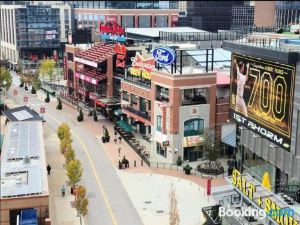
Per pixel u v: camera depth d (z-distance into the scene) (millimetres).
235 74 79188
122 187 85812
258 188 61906
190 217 73125
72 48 162375
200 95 100688
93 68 148500
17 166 76188
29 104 156125
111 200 80000
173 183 87688
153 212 75562
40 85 178500
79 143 113562
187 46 126875
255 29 156375
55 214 74125
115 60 139375
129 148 110188
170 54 97625
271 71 67625
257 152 73750
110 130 125938
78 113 142625
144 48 136625
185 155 100375
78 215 73062
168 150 99375
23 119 115562
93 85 147875
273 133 68125
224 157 101500
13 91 176375
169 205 77625
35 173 73250
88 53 152500
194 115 99125
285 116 64688
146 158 100875
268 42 76438
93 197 81062
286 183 67062
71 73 164875
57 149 107750
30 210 64688
